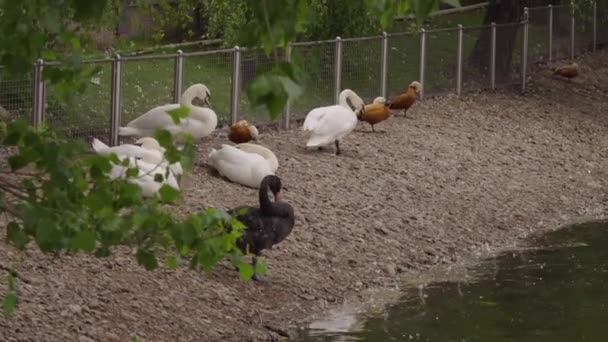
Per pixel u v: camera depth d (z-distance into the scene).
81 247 5.52
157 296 11.89
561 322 12.31
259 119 20.05
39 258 12.02
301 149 18.75
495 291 13.59
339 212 15.86
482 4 36.69
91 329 10.91
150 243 5.98
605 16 32.94
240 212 7.58
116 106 17.48
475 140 21.41
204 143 18.39
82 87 6.27
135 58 17.70
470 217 17.11
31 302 11.02
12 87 16.17
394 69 23.20
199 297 12.13
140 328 11.21
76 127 17.08
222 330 11.60
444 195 17.80
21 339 10.30
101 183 5.74
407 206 16.88
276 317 12.16
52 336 10.54
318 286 13.27
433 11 4.52
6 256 11.84
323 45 21.25
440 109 23.34
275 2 4.51
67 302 11.25
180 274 12.45
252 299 12.45
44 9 5.00
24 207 5.49
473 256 15.48
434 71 24.44
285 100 4.38
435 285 13.84
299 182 16.83
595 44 32.62
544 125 23.81
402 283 13.91
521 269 14.73
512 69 26.77
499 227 17.02
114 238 5.73
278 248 14.02
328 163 18.06
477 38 25.72
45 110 16.62
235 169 15.92
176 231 5.89
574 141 23.08
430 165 19.14
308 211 15.58
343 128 18.39
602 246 16.20
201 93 17.34
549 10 30.55
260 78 4.37
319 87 21.28
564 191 19.55
